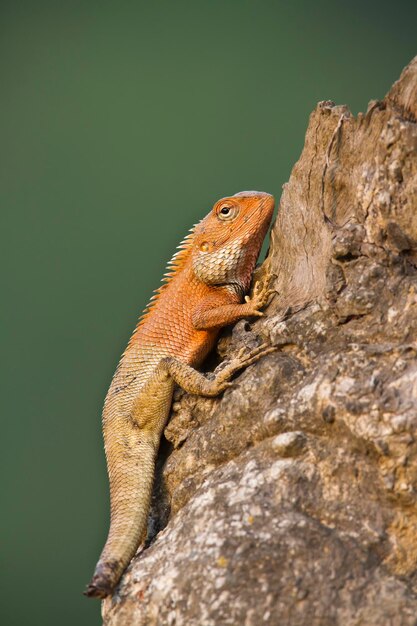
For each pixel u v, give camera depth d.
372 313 8.23
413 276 8.16
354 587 7.07
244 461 8.32
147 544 9.03
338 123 8.93
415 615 6.90
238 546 7.42
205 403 9.61
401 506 7.34
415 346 7.67
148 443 9.80
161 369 9.85
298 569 7.20
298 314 8.82
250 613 7.07
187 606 7.30
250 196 10.51
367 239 8.41
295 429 8.00
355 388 7.64
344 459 7.65
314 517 7.57
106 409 10.47
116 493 9.44
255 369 8.80
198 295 10.80
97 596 7.91
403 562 7.23
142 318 11.28
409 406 7.35
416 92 8.10
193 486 8.80
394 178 8.09
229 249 10.46
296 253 9.57
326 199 9.11
